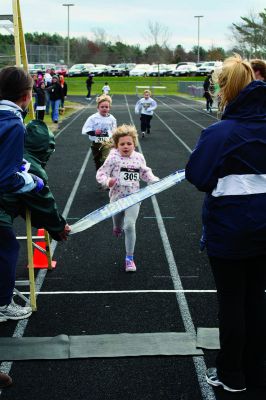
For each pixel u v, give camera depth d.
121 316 4.54
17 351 3.92
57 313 4.61
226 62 3.24
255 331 3.38
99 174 5.53
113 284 5.28
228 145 3.08
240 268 3.20
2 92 3.73
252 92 3.10
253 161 3.09
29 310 4.57
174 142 16.70
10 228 4.07
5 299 4.18
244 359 3.46
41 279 5.43
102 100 9.57
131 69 73.31
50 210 4.34
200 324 4.39
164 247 6.47
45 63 62.66
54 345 3.99
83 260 6.00
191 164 3.15
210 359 3.83
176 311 4.65
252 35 51.53
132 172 5.59
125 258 6.05
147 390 3.46
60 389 3.48
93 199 8.95
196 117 25.92
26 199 4.25
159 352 3.90
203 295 5.02
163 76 70.38
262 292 3.36
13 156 3.58
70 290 5.13
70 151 14.84
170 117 25.92
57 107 22.78
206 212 3.22
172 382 3.56
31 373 3.67
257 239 3.10
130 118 25.05
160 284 5.29
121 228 5.93
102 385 3.52
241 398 3.38
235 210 3.09
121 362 3.80
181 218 7.79
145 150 14.90
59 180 10.66
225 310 3.27
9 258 4.10
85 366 3.75
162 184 4.68
